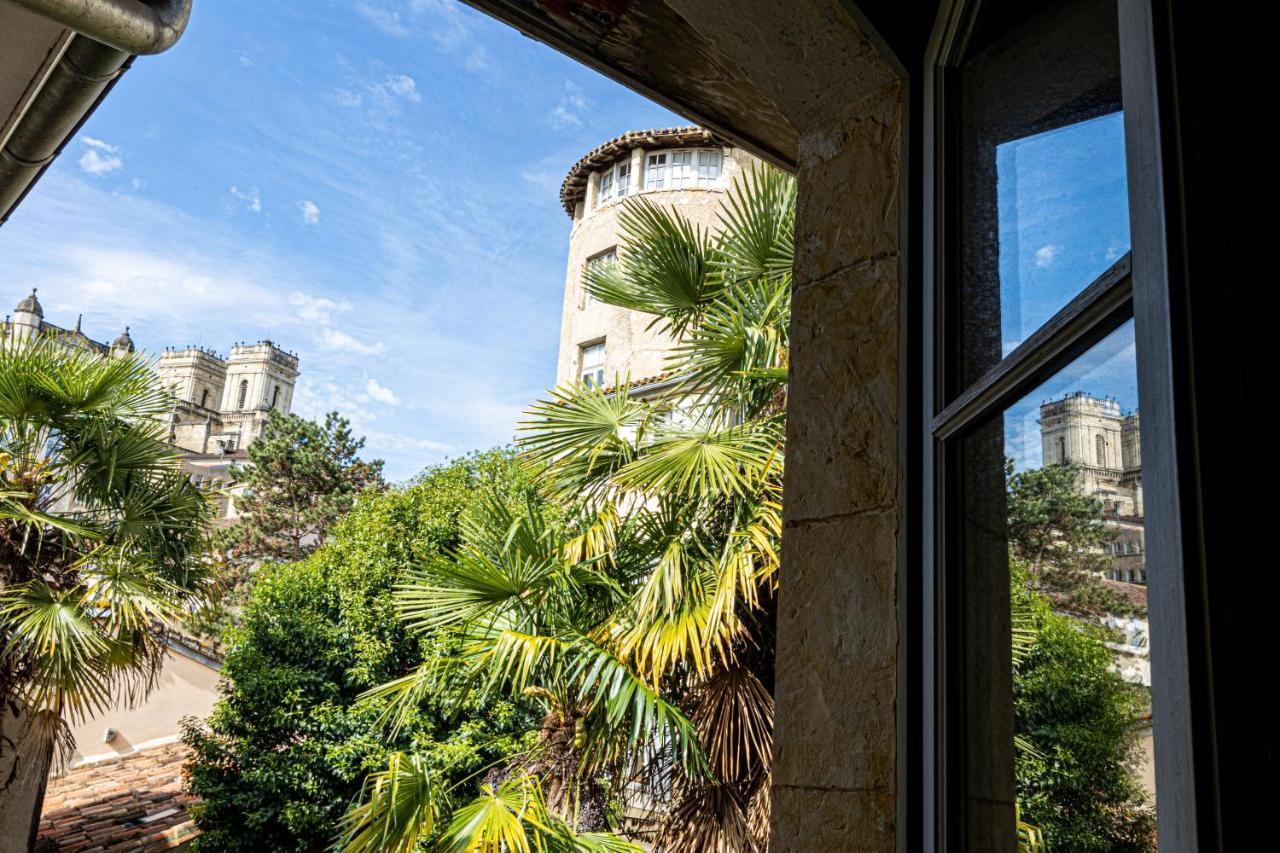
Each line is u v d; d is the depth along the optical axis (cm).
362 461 2847
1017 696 68
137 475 680
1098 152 59
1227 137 41
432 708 870
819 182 127
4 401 631
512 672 428
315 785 872
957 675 85
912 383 101
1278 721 34
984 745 76
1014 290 77
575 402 523
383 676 933
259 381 7350
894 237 113
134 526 656
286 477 2739
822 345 120
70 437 659
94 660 633
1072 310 58
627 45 155
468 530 470
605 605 463
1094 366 55
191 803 946
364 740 875
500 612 435
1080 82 63
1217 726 36
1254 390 38
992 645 75
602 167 1827
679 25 147
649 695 373
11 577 632
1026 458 69
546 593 438
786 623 115
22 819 690
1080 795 55
